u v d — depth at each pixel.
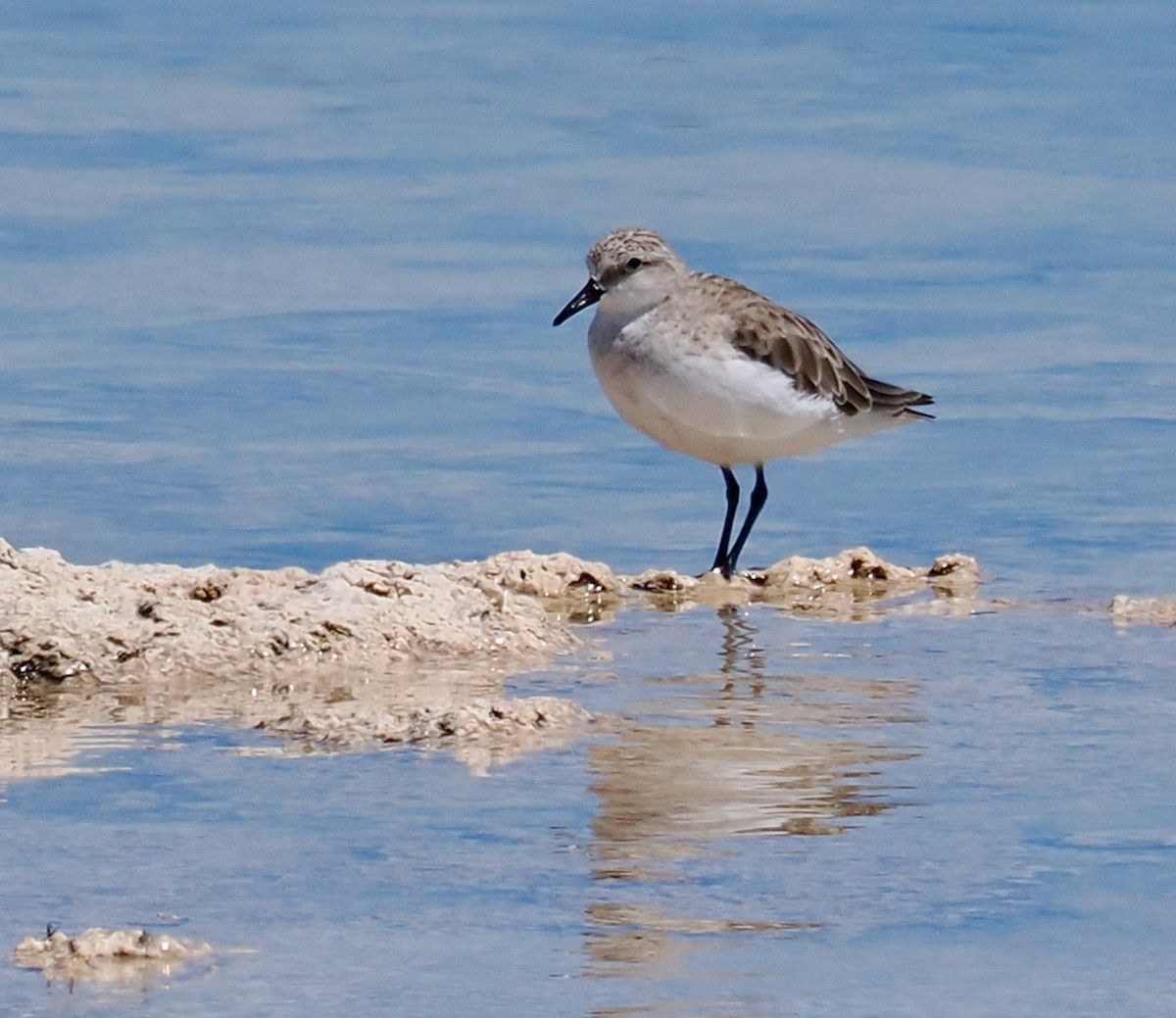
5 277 23.48
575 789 10.65
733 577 15.69
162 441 18.80
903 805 10.48
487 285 23.56
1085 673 12.97
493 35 36.62
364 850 9.80
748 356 15.96
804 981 8.50
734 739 11.53
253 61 34.56
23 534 16.48
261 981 8.43
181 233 25.33
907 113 31.52
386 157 29.16
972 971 8.62
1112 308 23.06
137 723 11.80
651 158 29.14
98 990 8.33
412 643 13.30
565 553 16.17
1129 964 8.69
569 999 8.31
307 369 20.84
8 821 10.16
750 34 36.53
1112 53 34.91
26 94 31.95
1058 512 17.42
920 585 15.53
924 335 22.16
